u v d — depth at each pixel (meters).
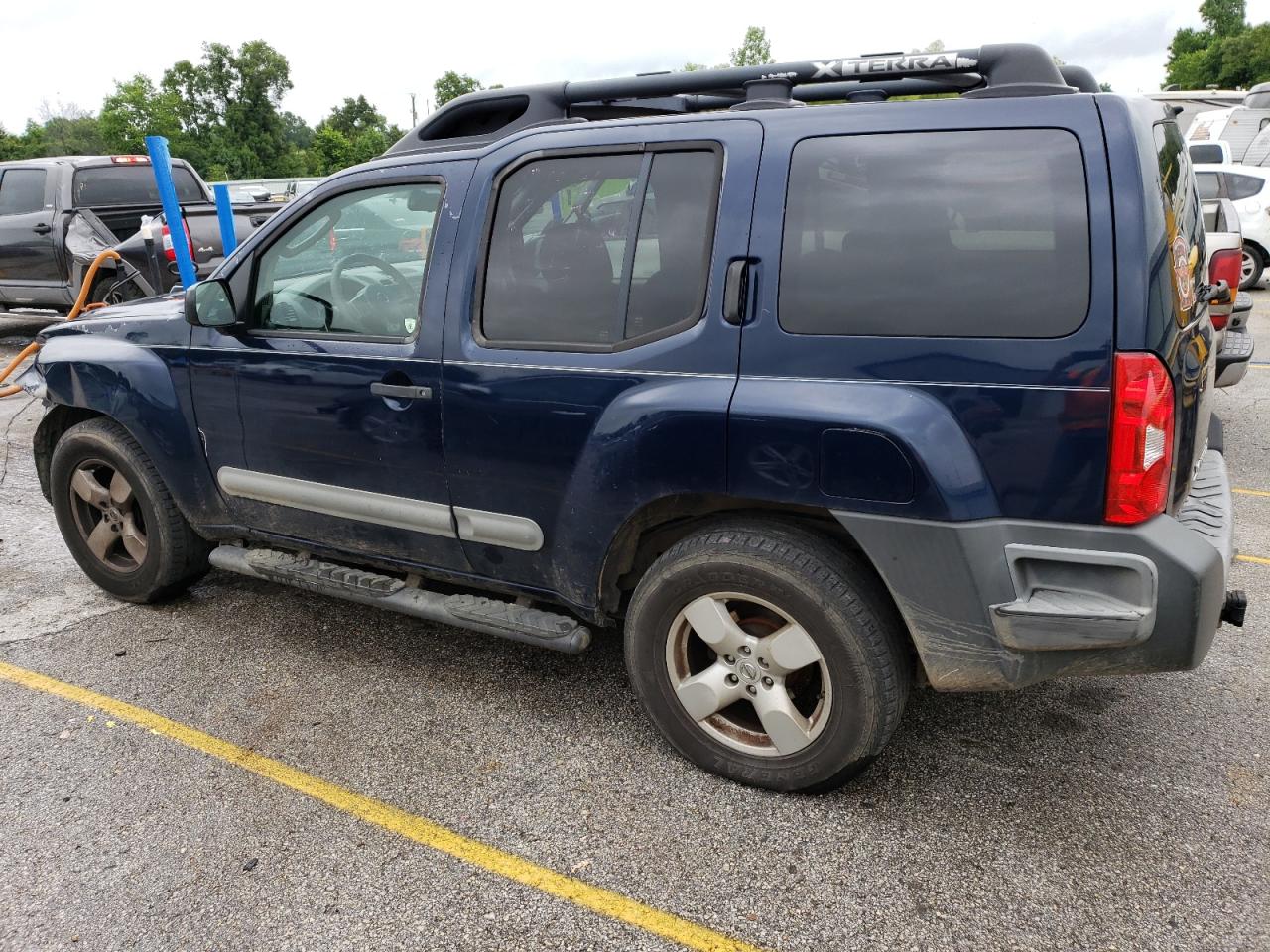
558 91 2.95
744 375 2.38
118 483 3.79
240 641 3.64
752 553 2.44
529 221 2.75
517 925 2.17
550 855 2.40
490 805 2.60
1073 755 2.79
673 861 2.37
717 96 3.23
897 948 2.08
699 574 2.53
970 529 2.16
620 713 3.07
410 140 3.20
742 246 2.39
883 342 2.22
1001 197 2.13
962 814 2.52
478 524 2.91
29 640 3.66
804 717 2.61
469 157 2.88
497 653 3.52
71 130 76.69
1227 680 3.21
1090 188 2.05
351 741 2.93
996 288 2.12
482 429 2.79
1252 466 5.70
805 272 2.32
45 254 9.70
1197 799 2.56
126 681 3.33
